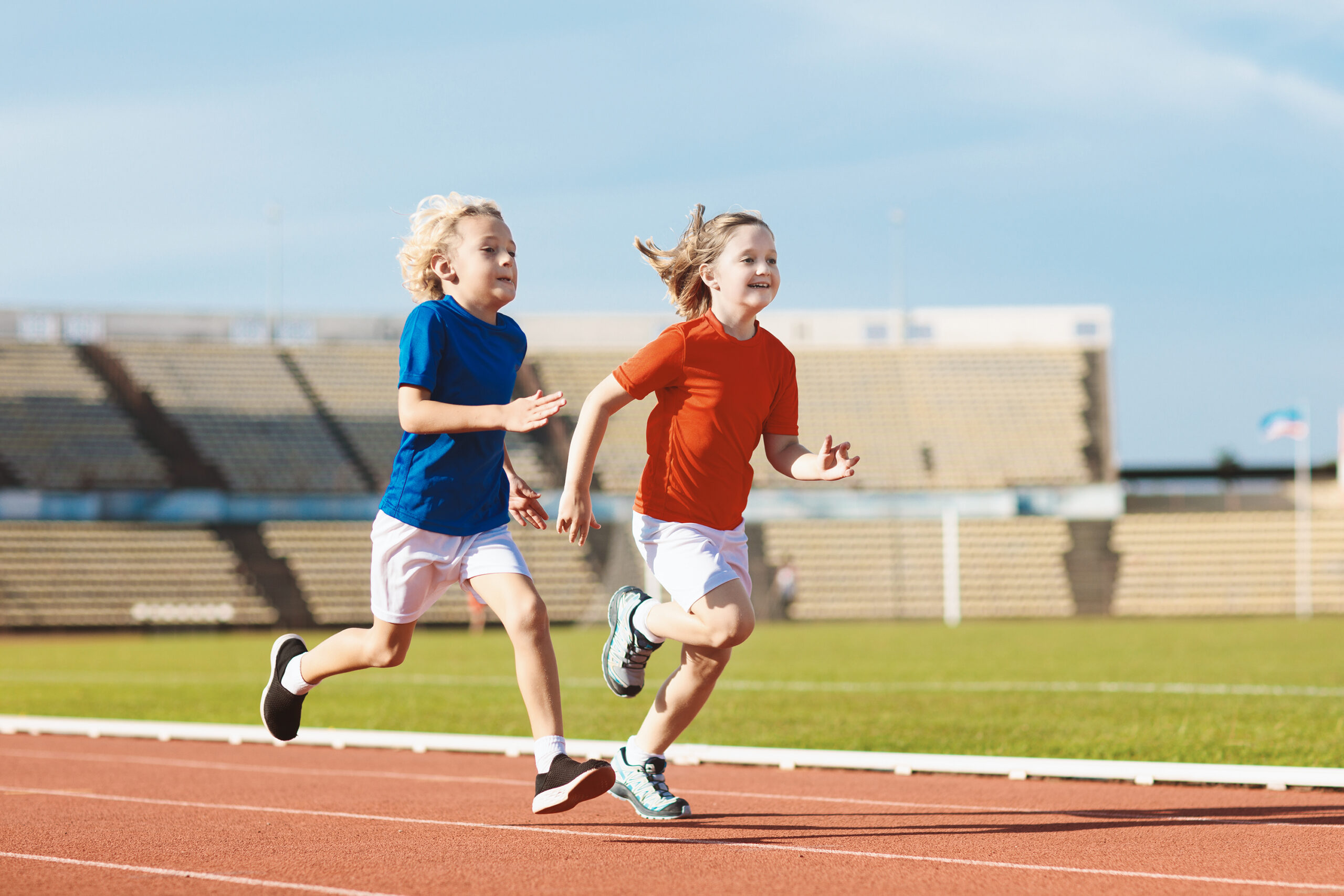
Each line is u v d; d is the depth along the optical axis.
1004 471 64.38
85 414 59.22
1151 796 8.73
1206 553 59.53
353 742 12.22
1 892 5.45
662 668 25.34
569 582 56.91
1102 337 72.06
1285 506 62.66
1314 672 22.45
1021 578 58.81
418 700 18.09
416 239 6.82
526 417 6.05
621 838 6.84
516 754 11.47
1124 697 17.44
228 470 57.59
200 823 7.47
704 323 6.90
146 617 49.94
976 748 11.72
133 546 53.62
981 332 72.50
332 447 60.66
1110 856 6.30
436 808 8.11
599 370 69.69
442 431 6.26
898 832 7.07
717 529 6.92
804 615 56.78
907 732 13.16
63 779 9.87
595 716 15.06
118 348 63.94
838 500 60.94
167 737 13.04
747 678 22.41
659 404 7.01
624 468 61.81
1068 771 9.53
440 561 6.60
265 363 65.50
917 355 72.38
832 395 69.81
